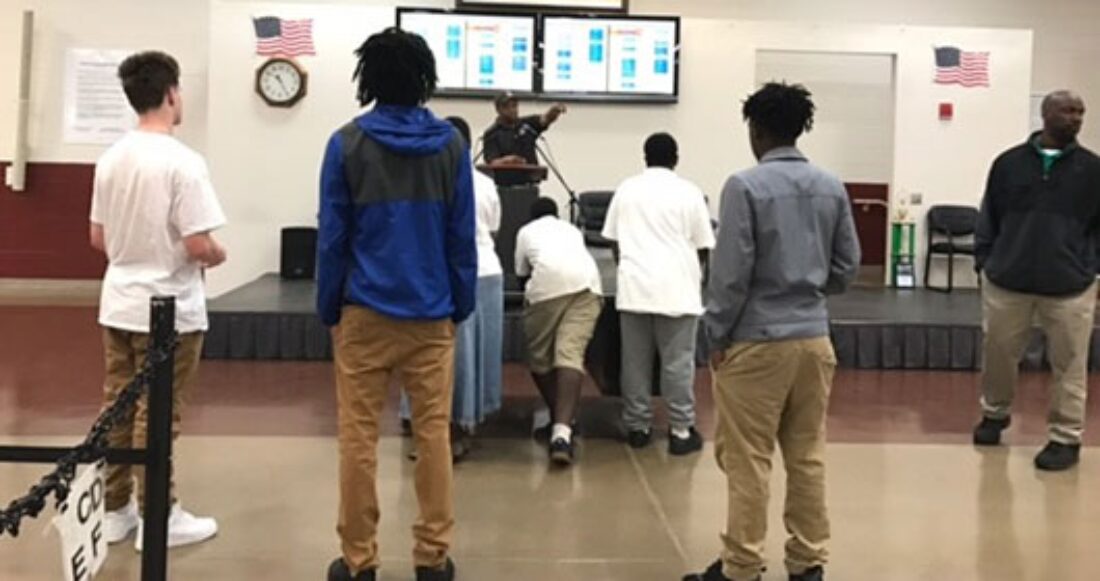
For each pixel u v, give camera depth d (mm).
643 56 8836
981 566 3178
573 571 3096
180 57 9688
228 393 5551
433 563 2881
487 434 4770
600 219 8609
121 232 2998
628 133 8930
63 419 4812
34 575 2945
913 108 9148
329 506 3635
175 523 3219
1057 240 4207
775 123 2771
